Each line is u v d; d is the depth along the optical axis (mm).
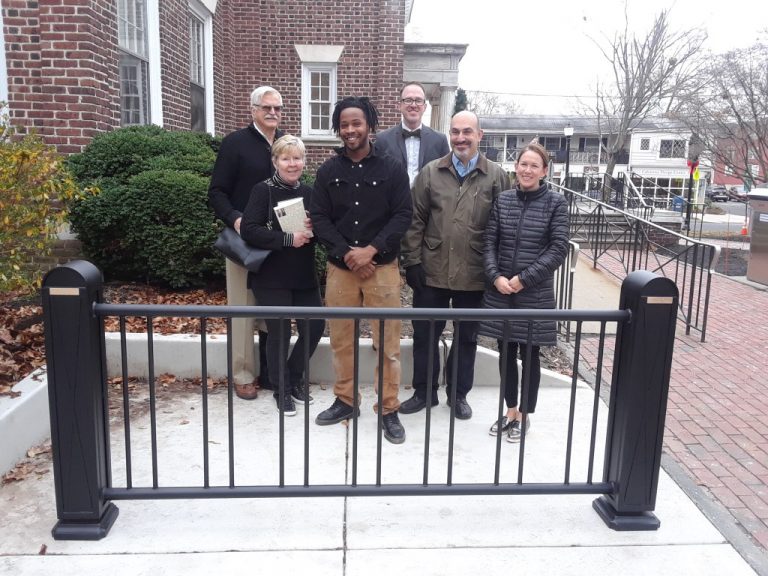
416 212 4168
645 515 3088
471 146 3961
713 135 17750
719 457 3965
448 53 14680
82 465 2799
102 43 6941
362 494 3008
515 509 3203
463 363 4262
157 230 5738
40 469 3525
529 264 3787
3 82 6715
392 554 2805
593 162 45344
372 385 4918
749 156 20188
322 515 3111
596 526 3068
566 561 2783
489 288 3934
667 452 4020
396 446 3895
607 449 3117
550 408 4570
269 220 4133
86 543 2840
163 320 5543
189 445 3838
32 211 4340
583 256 9961
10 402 3617
